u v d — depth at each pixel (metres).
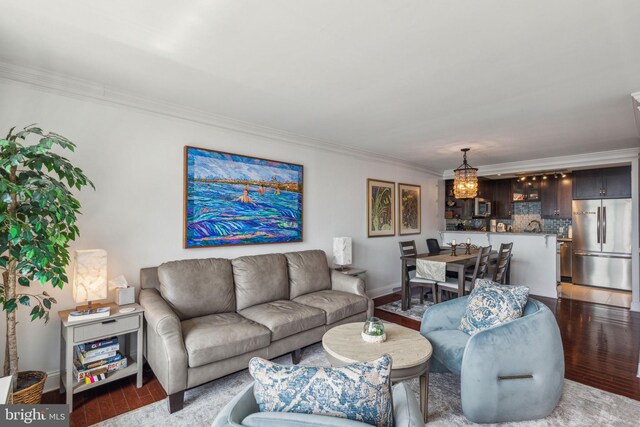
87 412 2.12
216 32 1.82
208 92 2.71
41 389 2.06
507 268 5.05
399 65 2.21
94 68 2.27
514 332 2.02
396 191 5.71
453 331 2.49
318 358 2.93
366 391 0.95
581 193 6.07
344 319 3.21
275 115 3.29
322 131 3.88
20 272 1.95
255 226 3.63
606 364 2.81
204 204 3.23
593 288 5.83
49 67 2.27
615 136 3.99
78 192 2.54
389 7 1.59
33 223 1.82
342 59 2.13
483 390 1.93
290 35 1.85
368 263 5.13
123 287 2.55
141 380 2.43
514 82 2.47
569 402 2.22
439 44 1.94
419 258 4.45
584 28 1.75
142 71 2.32
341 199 4.70
